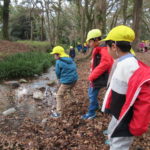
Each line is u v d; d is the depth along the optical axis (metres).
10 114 5.11
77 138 3.64
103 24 11.88
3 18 24.77
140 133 1.81
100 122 4.13
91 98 4.14
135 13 13.15
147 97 1.73
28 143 3.57
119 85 1.99
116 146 2.08
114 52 2.08
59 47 4.58
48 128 4.16
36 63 11.66
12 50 17.08
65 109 5.07
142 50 23.17
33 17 39.41
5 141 3.65
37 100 6.30
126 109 1.87
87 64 13.25
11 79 9.66
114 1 24.09
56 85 8.37
